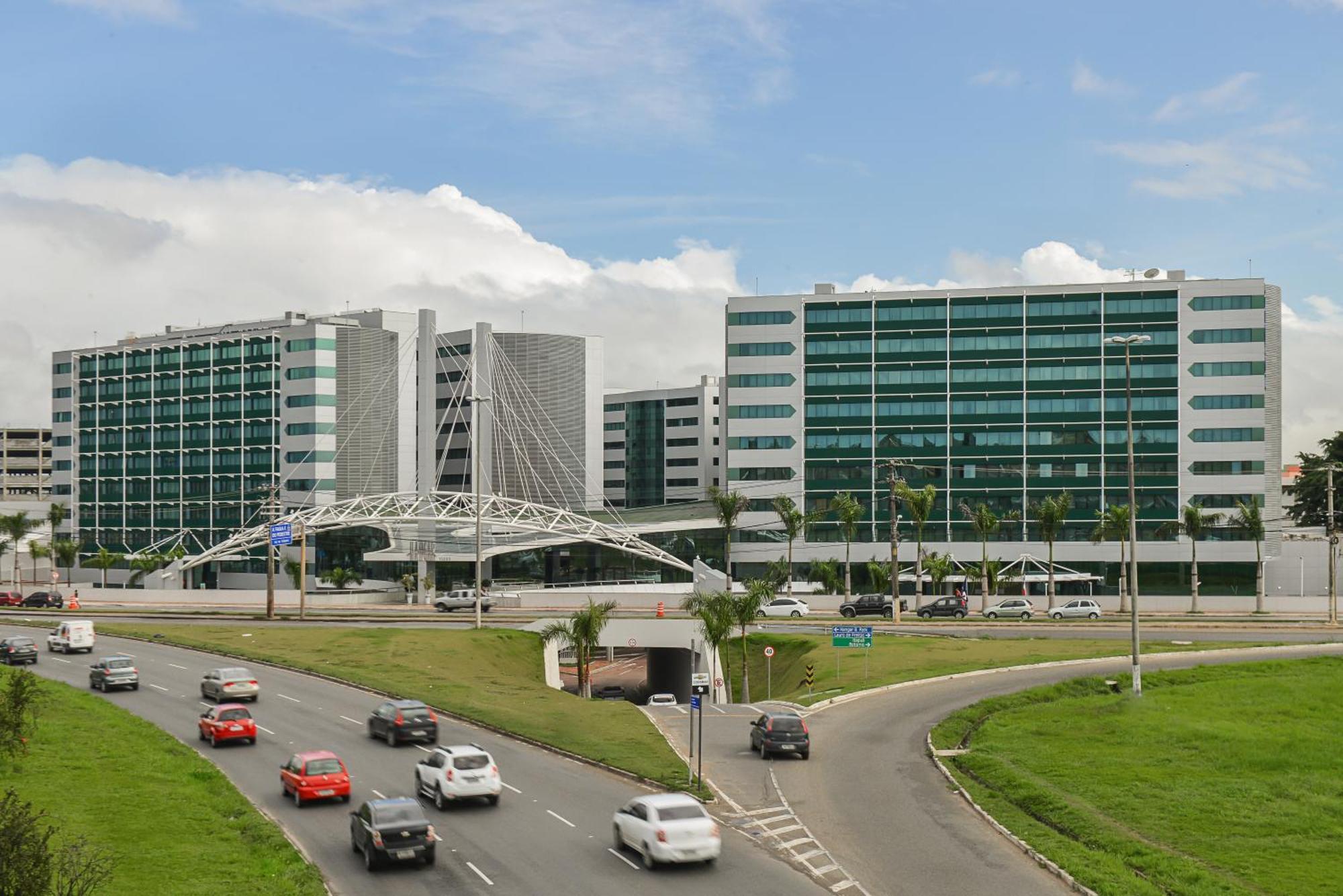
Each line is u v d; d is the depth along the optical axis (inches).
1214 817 1603.1
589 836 1507.1
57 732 1999.3
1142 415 5570.9
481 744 2100.1
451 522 5802.2
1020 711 2384.4
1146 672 2751.0
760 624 4065.0
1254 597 5123.0
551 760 1968.5
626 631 3863.2
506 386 7057.1
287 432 6742.1
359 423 6756.9
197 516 7076.8
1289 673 2775.6
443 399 7194.9
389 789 1745.8
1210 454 5506.9
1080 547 5585.6
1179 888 1295.5
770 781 1822.1
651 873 1350.9
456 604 4739.2
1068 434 5644.7
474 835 1503.4
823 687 2861.7
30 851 1042.7
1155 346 5580.7
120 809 1542.8
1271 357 5679.1
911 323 5807.1
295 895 1226.0
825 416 5871.1
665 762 1916.8
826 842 1486.2
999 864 1395.2
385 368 6860.2
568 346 7253.9
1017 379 5703.7
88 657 3120.1
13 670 2215.8
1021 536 5649.6
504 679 3026.6
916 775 1870.1
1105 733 2156.7
